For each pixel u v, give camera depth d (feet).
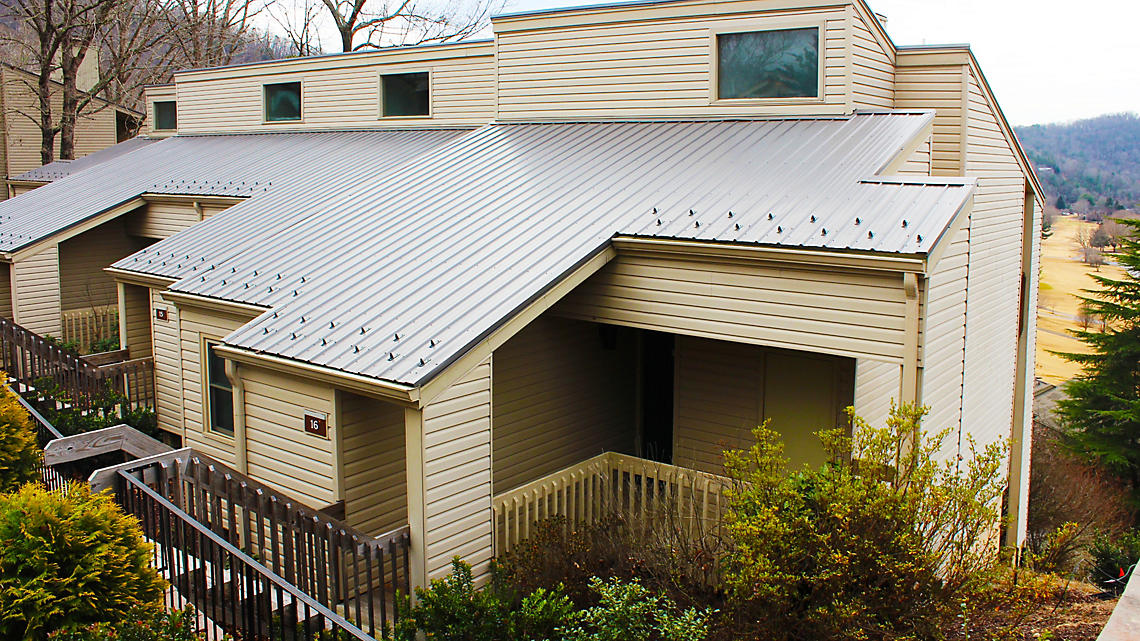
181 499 27.84
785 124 40.73
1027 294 53.31
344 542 24.89
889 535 21.38
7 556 19.12
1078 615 28.17
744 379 40.16
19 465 29.76
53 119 117.91
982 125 43.29
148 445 35.04
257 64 69.31
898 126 37.35
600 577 27.89
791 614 21.91
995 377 45.65
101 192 63.82
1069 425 101.30
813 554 21.62
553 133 46.96
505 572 27.94
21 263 56.08
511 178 41.16
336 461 29.94
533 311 29.04
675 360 42.19
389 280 32.65
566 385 40.96
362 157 55.83
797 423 38.78
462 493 27.71
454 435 27.20
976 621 23.04
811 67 40.73
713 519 29.86
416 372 25.73
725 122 42.80
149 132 86.69
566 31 48.19
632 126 45.34
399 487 32.50
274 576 22.45
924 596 21.76
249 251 40.60
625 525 29.89
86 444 33.30
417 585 26.63
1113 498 85.66
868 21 40.63
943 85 41.57
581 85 47.96
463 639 22.66
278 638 23.91
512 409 38.22
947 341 34.60
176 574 26.04
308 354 28.50
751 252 28.86
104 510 20.76
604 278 32.94
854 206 29.91
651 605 22.88
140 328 56.90
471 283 30.71
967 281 36.24
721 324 30.35
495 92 51.52
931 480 23.76
